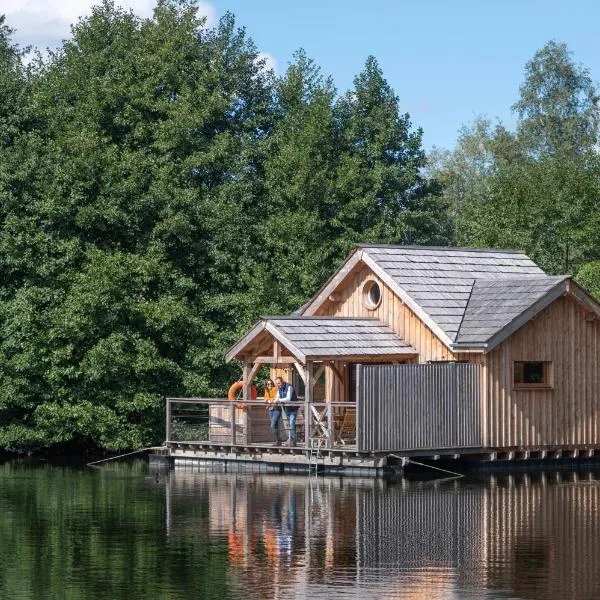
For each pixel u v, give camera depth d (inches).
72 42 2630.4
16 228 2276.1
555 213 2832.2
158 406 2273.6
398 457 1766.7
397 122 2684.5
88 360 2224.4
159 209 2405.3
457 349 1862.7
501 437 1878.7
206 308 2416.3
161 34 2568.9
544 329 1931.6
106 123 2493.8
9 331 2242.9
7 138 2402.8
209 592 1008.9
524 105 4033.0
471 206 3221.0
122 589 1023.6
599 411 1990.7
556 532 1262.3
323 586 1024.2
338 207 2583.7
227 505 1467.8
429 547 1183.6
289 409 1856.5
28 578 1068.5
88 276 2244.1
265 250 2514.8
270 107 2763.3
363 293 2027.6
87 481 1758.1
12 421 2276.1
